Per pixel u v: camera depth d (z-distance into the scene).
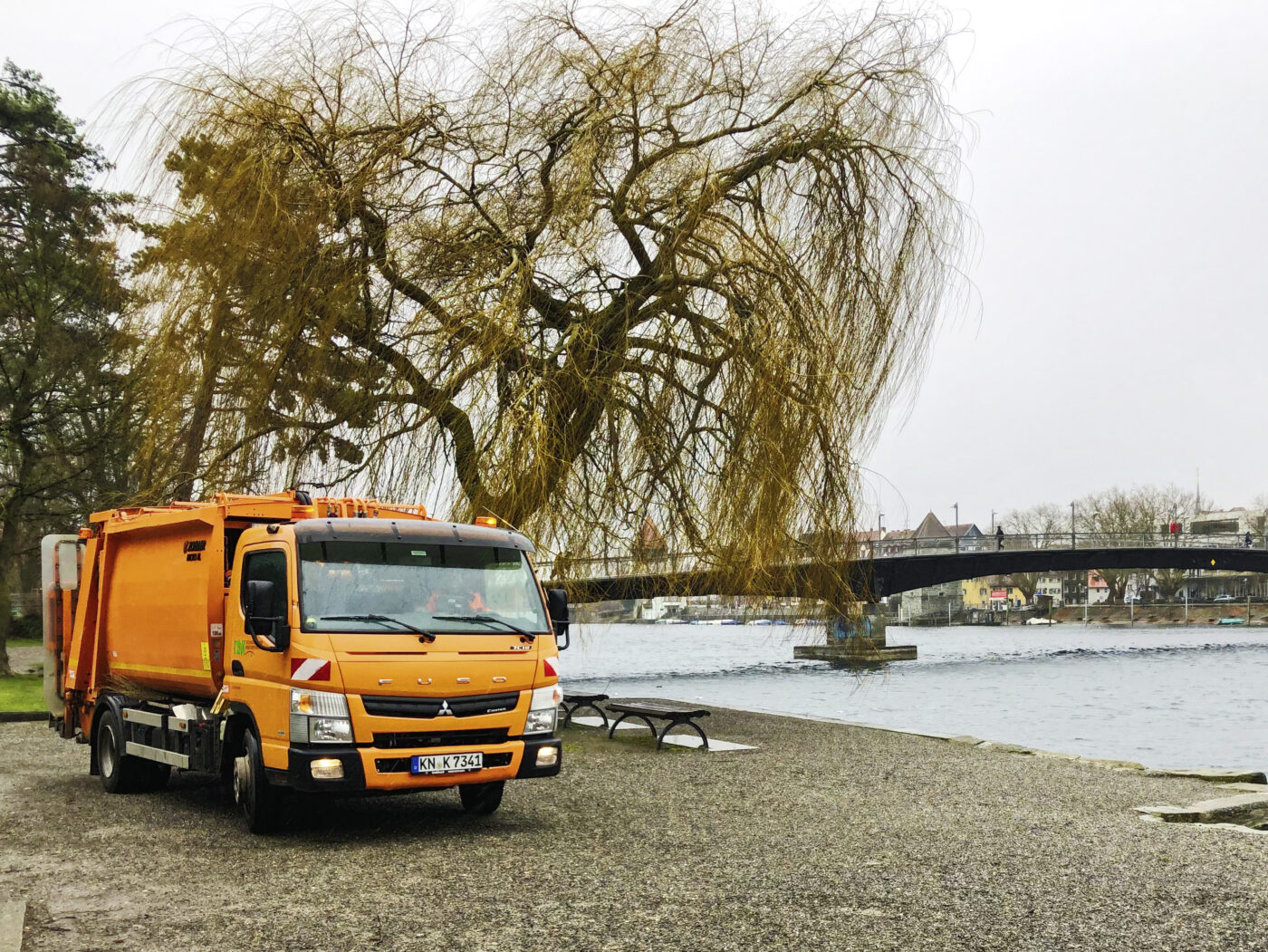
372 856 8.52
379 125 15.84
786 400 15.68
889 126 17.02
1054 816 10.34
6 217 28.95
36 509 30.48
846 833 9.41
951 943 6.18
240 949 6.07
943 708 38.00
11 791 12.13
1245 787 12.65
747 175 16.78
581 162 15.37
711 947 6.10
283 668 8.91
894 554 65.88
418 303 15.90
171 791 12.13
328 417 15.89
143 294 16.47
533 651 9.54
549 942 6.20
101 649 13.09
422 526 9.78
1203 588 164.62
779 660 69.12
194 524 10.84
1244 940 6.23
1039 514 152.12
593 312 15.78
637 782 12.44
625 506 15.67
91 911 6.87
